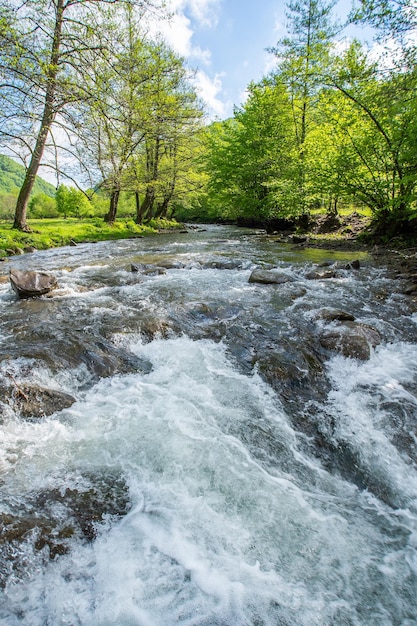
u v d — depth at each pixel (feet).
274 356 15.37
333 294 23.99
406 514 8.84
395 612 6.56
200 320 19.62
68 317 19.40
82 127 30.17
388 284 25.95
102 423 11.49
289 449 10.75
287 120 70.38
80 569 7.08
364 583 7.04
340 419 12.05
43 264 35.81
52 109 28.45
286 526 8.22
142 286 26.32
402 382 13.79
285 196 62.03
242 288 25.71
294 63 60.59
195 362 15.31
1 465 9.59
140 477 9.45
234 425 11.54
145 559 7.34
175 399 12.84
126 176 74.02
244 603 6.57
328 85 45.06
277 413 12.26
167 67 63.26
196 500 8.83
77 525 7.98
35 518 8.00
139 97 54.03
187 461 10.00
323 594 6.81
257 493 9.11
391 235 44.29
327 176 48.75
